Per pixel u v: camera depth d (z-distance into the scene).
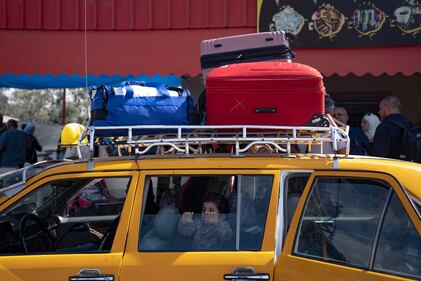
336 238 3.33
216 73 4.06
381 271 3.10
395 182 3.22
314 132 3.93
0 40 7.98
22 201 3.74
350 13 7.49
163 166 3.65
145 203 3.63
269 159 3.63
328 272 3.21
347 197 3.39
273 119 3.98
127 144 3.80
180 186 3.70
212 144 4.16
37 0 7.97
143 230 3.59
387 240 3.15
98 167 3.70
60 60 7.93
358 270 3.16
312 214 3.43
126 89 3.98
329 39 7.54
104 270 3.47
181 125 3.99
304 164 3.55
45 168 3.98
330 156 3.61
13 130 10.48
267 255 3.40
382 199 3.26
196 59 7.82
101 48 7.94
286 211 3.52
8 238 3.92
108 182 4.00
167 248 3.55
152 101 4.00
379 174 3.30
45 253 3.63
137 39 7.92
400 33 7.41
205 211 3.62
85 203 4.23
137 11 7.92
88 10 7.96
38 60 7.95
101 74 7.95
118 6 7.93
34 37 7.97
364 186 3.35
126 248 3.53
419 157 5.99
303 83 3.94
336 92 9.78
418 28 7.36
